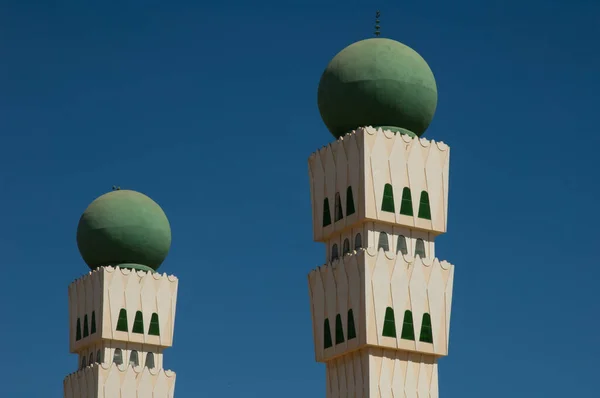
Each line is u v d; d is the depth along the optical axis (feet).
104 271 547.08
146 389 543.80
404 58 442.50
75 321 560.61
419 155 438.40
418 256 428.56
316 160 448.24
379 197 427.74
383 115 439.63
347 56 443.73
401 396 419.13
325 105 447.01
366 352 417.49
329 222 439.22
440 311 428.56
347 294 422.82
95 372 537.24
